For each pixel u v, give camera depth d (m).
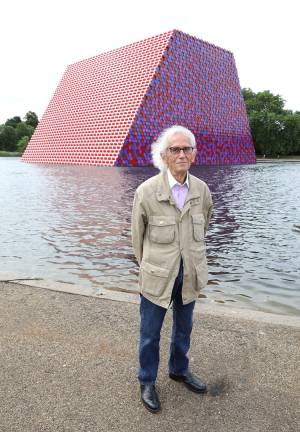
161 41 50.50
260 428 3.34
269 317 5.26
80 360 4.23
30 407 3.52
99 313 5.32
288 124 91.69
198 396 3.74
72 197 20.55
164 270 3.44
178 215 3.48
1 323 5.03
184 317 3.69
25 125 132.12
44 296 5.86
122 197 20.48
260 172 42.41
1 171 39.53
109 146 46.69
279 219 15.62
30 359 4.23
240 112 65.06
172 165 3.39
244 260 10.12
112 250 10.71
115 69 53.38
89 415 3.44
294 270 9.32
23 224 13.93
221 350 4.48
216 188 26.36
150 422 3.38
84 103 54.62
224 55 61.22
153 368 3.64
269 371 4.11
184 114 52.81
